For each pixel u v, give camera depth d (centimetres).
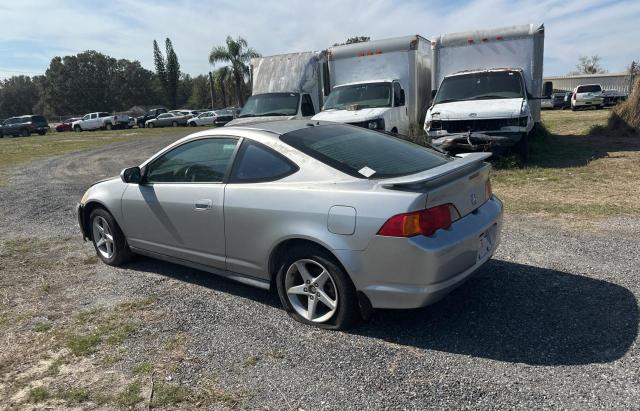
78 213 546
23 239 644
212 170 417
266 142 390
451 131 958
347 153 379
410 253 310
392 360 314
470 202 354
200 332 364
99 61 8988
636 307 359
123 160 1634
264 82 1354
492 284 417
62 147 2328
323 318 360
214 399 283
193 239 430
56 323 391
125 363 327
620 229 544
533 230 560
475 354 314
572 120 2161
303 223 348
